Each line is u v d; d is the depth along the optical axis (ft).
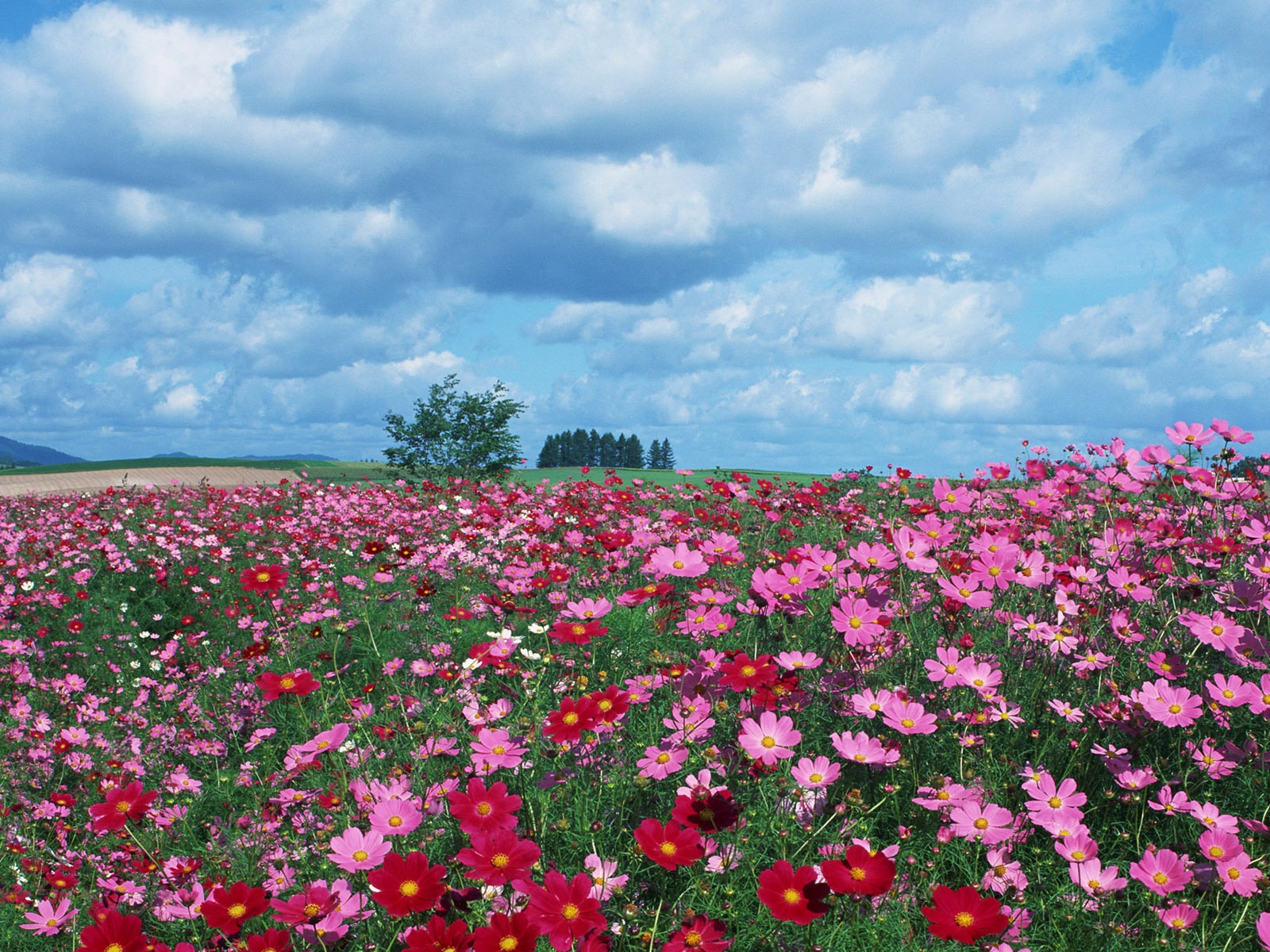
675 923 6.67
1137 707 8.87
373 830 7.02
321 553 27.09
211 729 14.93
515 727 9.12
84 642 21.40
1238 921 6.65
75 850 10.89
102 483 91.71
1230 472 12.09
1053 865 7.68
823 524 21.50
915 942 6.65
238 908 6.26
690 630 10.75
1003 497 16.85
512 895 6.66
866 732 9.30
